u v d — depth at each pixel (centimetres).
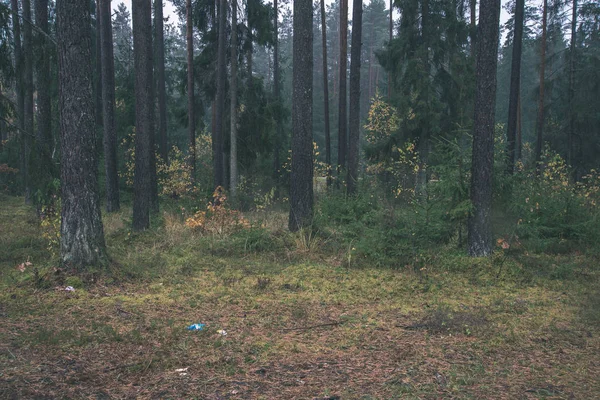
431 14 1895
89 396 355
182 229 1167
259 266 874
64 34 696
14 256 879
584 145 2369
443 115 1950
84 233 723
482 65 873
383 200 1255
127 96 2762
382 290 714
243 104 2125
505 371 412
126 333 502
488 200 885
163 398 354
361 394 364
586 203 1127
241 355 446
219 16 1925
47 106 1154
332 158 4372
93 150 731
